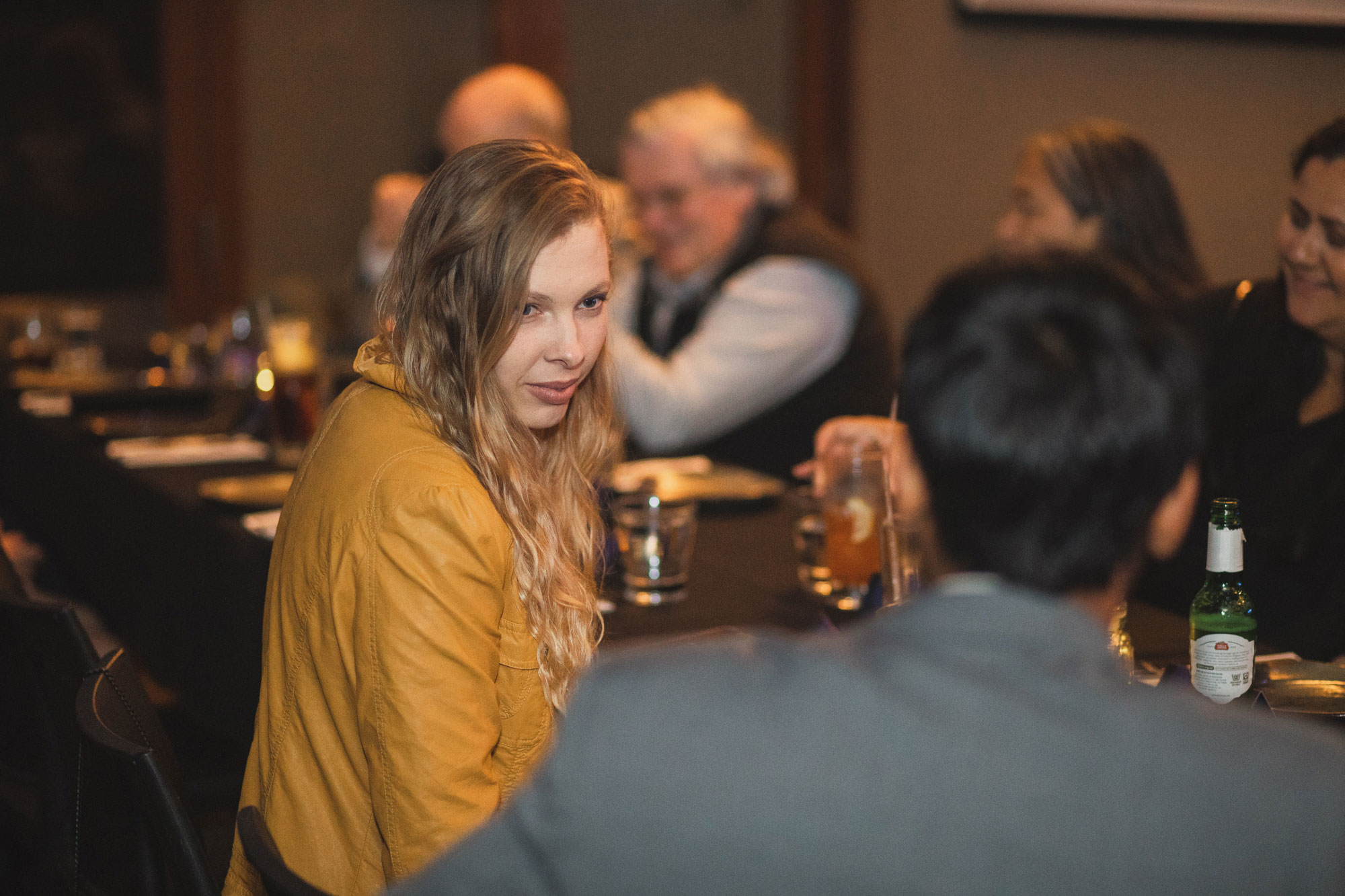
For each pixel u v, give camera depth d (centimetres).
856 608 215
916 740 77
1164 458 85
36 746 230
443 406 147
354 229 611
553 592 155
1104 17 688
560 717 157
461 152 150
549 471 171
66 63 562
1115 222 299
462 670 137
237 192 591
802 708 79
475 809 136
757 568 242
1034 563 85
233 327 450
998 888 74
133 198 579
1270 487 236
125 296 584
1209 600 172
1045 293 88
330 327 579
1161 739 77
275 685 152
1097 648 83
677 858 77
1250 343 241
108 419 394
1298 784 75
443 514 137
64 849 212
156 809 142
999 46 682
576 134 628
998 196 700
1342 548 223
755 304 384
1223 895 73
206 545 261
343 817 146
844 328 392
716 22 647
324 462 149
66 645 187
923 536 94
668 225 391
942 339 89
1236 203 732
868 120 668
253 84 586
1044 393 84
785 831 76
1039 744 77
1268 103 728
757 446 393
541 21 611
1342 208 211
